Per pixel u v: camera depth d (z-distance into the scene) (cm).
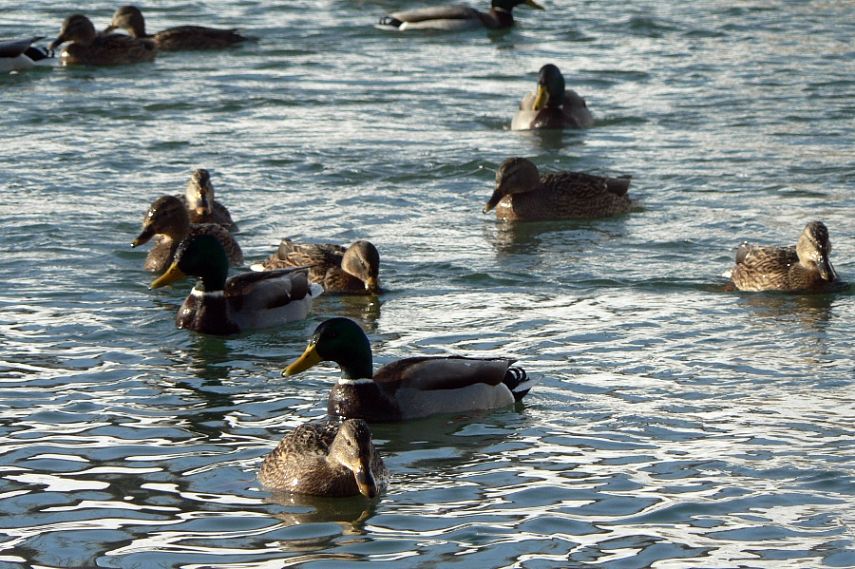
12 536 1232
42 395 1578
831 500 1307
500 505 1301
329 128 3039
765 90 3403
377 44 4028
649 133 3022
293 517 1273
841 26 4184
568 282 2056
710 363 1698
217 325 1828
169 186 2556
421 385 1542
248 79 3531
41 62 3697
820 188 2578
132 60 3712
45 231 2259
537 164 2753
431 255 2197
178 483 1345
